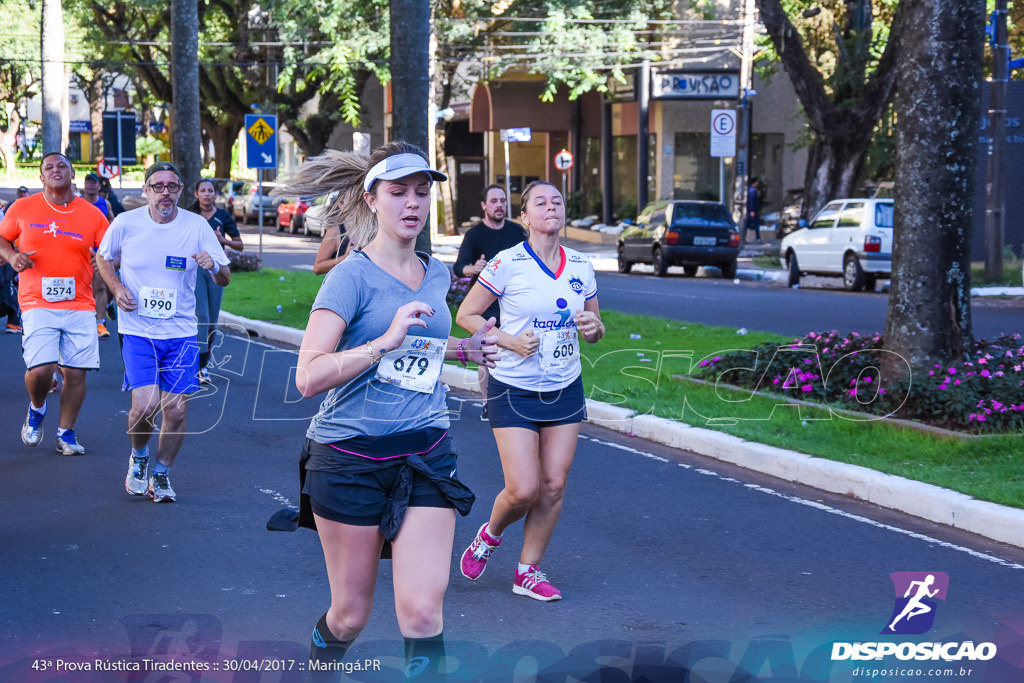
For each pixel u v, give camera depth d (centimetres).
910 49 1017
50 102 2895
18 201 841
